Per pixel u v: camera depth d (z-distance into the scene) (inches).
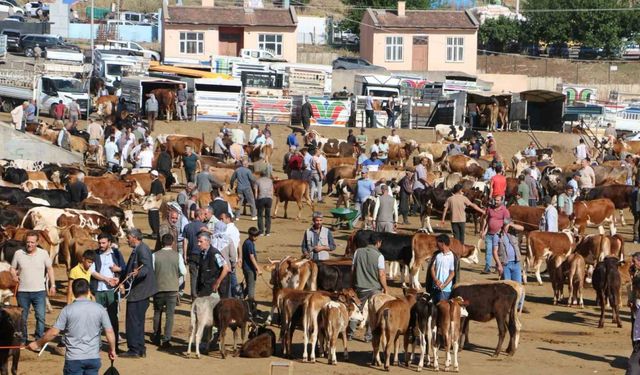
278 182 1393.9
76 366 557.3
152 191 1259.2
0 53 2815.0
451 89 2410.2
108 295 733.3
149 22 3609.7
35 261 729.6
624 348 843.4
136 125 1657.2
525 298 1026.7
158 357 739.4
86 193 1168.2
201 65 2439.7
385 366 726.5
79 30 3629.4
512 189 1459.2
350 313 760.3
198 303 745.0
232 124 2106.3
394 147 1814.7
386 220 1079.6
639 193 1338.6
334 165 1652.3
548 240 1069.1
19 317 670.5
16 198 1097.4
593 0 3627.0
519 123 2327.8
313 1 4279.0
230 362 733.9
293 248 1180.5
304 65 2315.5
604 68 3577.8
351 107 2263.8
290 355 753.0
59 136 1648.6
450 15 3058.6
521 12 3725.4
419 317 733.3
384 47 3021.7
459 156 1684.3
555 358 800.3
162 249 770.8
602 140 2218.3
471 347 828.6
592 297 1043.3
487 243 1082.7
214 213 991.0
